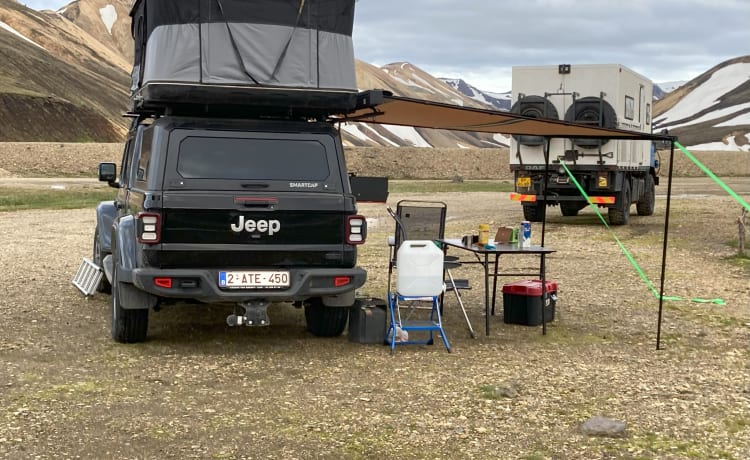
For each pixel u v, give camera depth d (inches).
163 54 304.5
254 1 309.7
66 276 499.8
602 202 823.7
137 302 309.9
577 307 412.8
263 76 311.1
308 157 307.3
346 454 203.8
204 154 298.8
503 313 383.9
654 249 655.1
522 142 823.7
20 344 317.4
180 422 226.1
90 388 258.2
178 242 291.7
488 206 1201.4
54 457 197.3
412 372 284.5
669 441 217.0
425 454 204.7
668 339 342.3
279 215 299.6
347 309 335.3
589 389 265.4
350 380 273.6
